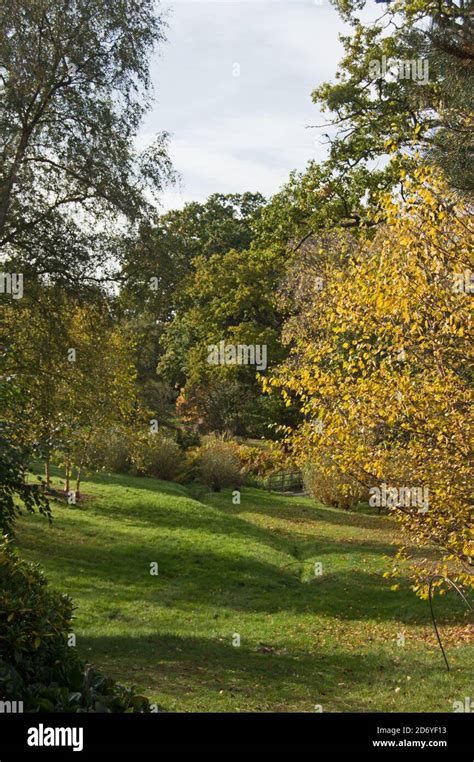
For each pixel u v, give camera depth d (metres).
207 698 9.82
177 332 53.66
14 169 16.41
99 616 15.26
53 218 17.12
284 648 13.66
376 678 11.62
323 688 11.01
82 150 16.81
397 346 9.52
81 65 16.81
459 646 13.24
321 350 10.87
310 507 31.48
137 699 5.92
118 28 16.81
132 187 17.38
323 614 16.42
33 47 16.27
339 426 9.99
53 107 17.00
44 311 17.16
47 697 5.45
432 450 9.26
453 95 11.88
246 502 31.84
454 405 9.43
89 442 20.55
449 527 9.34
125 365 22.02
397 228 9.48
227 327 47.66
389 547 23.48
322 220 32.25
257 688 10.74
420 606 16.31
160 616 15.70
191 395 46.19
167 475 34.91
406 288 9.22
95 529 23.12
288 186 34.12
